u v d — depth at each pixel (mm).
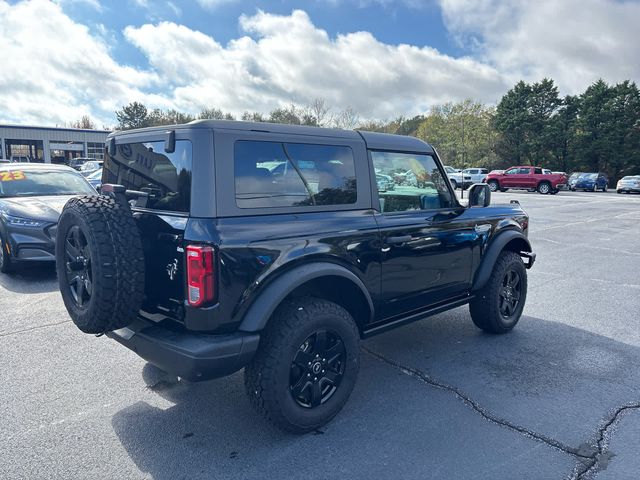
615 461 2723
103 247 2594
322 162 3137
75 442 2893
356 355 3127
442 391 3594
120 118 68500
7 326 4930
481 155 56438
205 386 3664
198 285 2512
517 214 4879
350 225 3164
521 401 3436
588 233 12609
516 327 5082
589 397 3496
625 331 4961
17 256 6672
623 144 48812
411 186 3768
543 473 2604
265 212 2791
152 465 2676
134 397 3475
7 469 2623
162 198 2828
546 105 52000
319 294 3328
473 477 2568
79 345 4434
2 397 3449
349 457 2752
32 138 46531
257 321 2631
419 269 3709
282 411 2793
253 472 2615
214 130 2645
